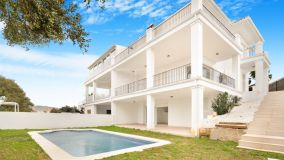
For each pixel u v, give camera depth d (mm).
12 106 28766
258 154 5973
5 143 8023
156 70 19531
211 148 6844
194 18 10516
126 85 19906
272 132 7191
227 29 13906
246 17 16016
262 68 16016
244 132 7969
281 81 20750
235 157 5652
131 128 14961
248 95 15031
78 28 4914
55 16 4270
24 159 5395
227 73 18672
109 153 6035
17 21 4363
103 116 19516
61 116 17531
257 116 8977
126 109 21281
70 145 9016
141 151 6328
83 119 18453
